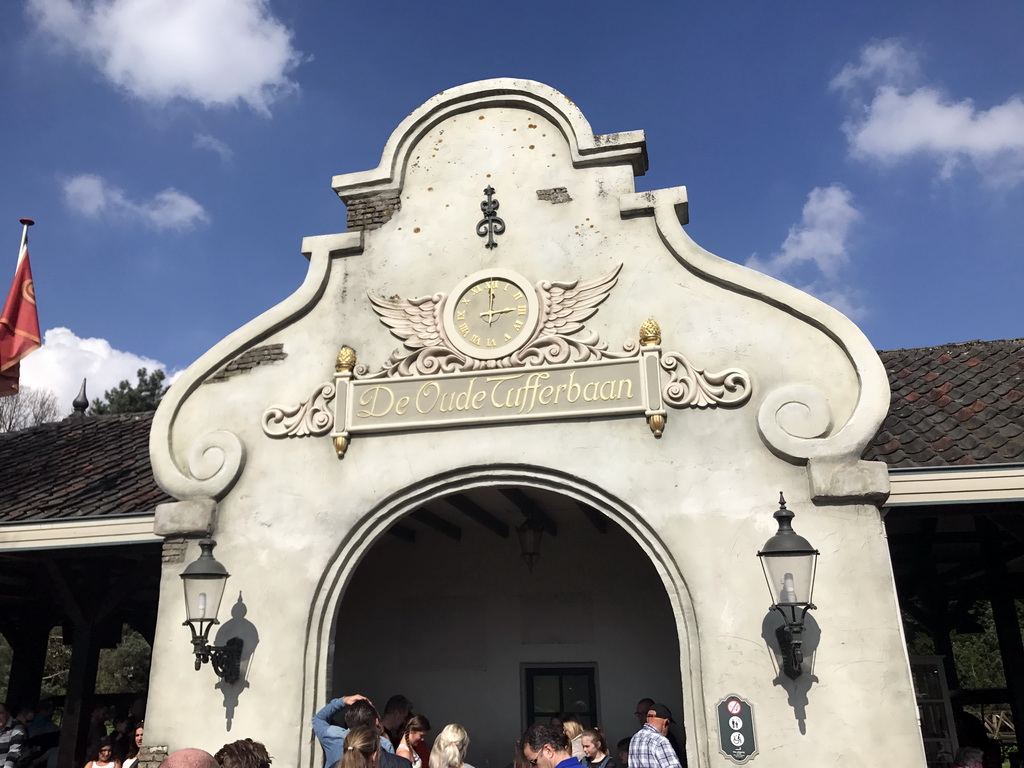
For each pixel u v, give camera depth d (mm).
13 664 11859
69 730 8648
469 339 7566
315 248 8234
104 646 12586
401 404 7465
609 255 7625
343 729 5992
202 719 6938
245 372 7961
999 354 9617
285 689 6910
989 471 6727
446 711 10016
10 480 9797
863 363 6707
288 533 7352
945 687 9062
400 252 8117
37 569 10391
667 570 6656
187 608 6770
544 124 8312
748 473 6703
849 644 6133
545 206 7953
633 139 7859
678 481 6801
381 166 8422
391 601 10555
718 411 6926
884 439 7621
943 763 8781
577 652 9914
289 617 7105
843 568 6309
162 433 7797
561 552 10312
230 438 7656
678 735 9375
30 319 9523
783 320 7070
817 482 6457
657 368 7066
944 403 8383
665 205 7566
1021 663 8266
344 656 10438
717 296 7270
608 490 6871
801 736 6008
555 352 7312
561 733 5090
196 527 7395
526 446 7141
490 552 10477
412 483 7262
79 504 8625
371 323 7891
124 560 10586
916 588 11555
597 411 7047
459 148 8422
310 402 7672
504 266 7816
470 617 10297
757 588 6414
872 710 5957
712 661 6316
